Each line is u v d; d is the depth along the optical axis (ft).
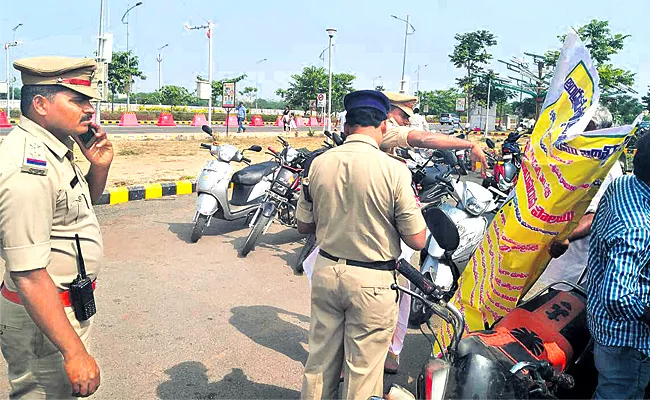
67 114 7.70
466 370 7.78
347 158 9.10
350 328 9.36
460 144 10.83
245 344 14.60
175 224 26.16
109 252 21.58
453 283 15.19
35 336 7.87
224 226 26.20
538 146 9.34
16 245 7.06
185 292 17.93
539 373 8.15
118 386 12.39
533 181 9.44
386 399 8.40
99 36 41.39
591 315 8.64
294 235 25.25
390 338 9.46
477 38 163.32
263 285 18.83
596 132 8.33
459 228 15.89
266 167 25.07
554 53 110.83
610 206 8.28
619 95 88.48
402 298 11.63
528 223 9.46
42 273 7.23
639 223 7.78
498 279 10.17
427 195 23.79
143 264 20.39
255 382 12.83
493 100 152.35
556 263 11.93
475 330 10.73
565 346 9.54
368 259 9.12
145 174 38.24
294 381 12.94
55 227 7.75
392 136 11.27
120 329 15.15
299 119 155.74
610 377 8.56
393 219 9.19
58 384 8.18
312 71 195.93
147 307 16.65
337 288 9.21
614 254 7.84
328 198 9.17
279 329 15.55
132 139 70.08
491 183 23.06
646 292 8.02
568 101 9.18
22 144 7.30
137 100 231.50
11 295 7.83
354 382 9.30
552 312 10.06
